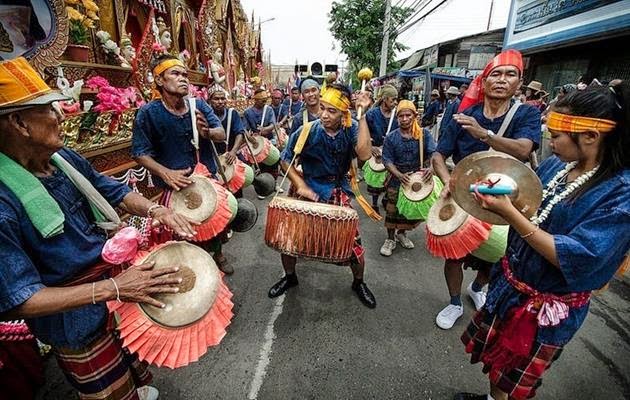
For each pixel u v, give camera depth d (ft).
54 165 4.27
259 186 12.87
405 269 11.69
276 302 9.65
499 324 5.24
